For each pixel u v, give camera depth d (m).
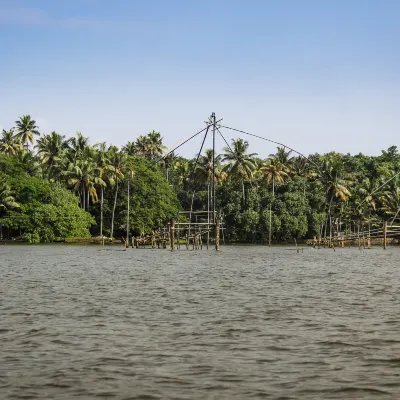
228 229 129.62
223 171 135.75
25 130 155.62
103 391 14.61
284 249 105.38
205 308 27.22
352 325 22.73
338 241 110.31
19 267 55.56
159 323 23.28
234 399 14.06
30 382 15.29
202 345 19.38
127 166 128.25
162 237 105.75
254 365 16.91
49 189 126.69
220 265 59.25
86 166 126.69
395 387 14.87
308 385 15.05
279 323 23.25
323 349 18.78
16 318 24.34
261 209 127.69
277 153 142.75
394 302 29.22
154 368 16.59
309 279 42.72
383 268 55.19
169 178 155.38
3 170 129.75
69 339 20.22
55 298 30.84
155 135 168.62
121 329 22.03
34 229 122.75
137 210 126.62
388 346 19.14
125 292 33.78
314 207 128.62
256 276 45.50
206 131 98.75
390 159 164.75
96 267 55.88
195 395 14.34
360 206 136.38
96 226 134.25
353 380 15.45
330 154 168.62
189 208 148.38
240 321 23.70
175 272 49.66
